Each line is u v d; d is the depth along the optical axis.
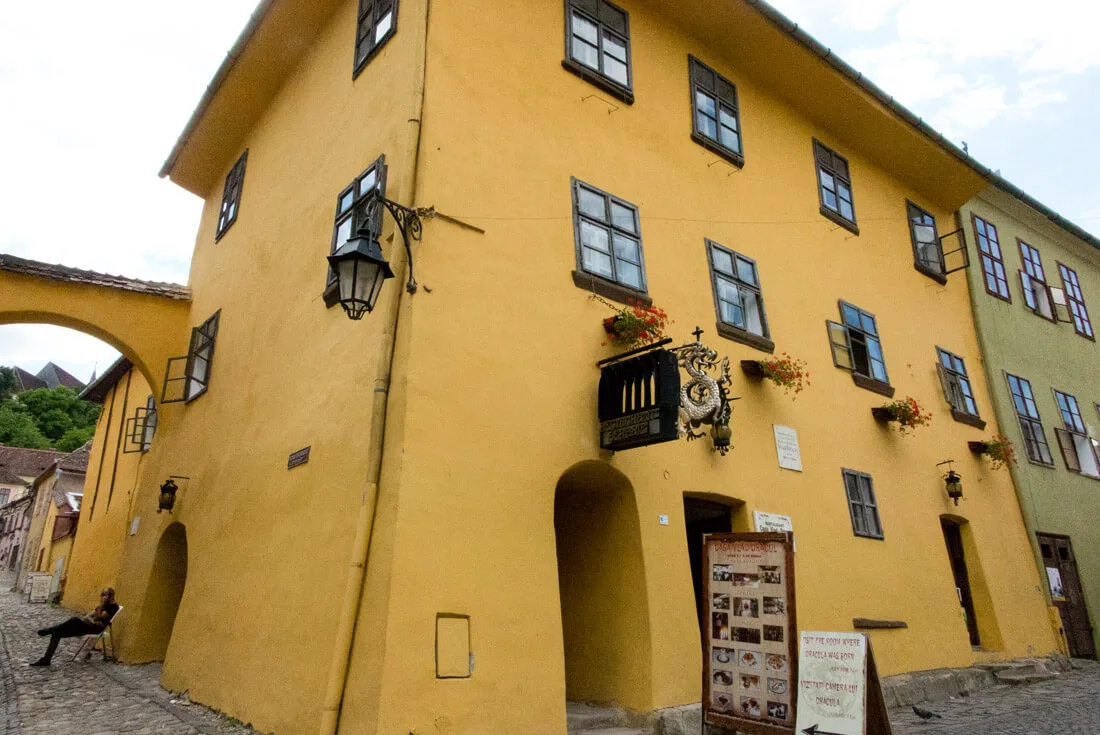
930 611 10.38
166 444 11.53
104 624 10.38
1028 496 13.58
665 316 7.95
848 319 11.52
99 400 21.77
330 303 7.66
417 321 6.40
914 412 10.87
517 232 7.50
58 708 7.29
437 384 6.33
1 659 10.25
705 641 6.05
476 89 7.77
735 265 9.96
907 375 12.26
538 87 8.39
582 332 7.66
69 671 9.53
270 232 10.11
